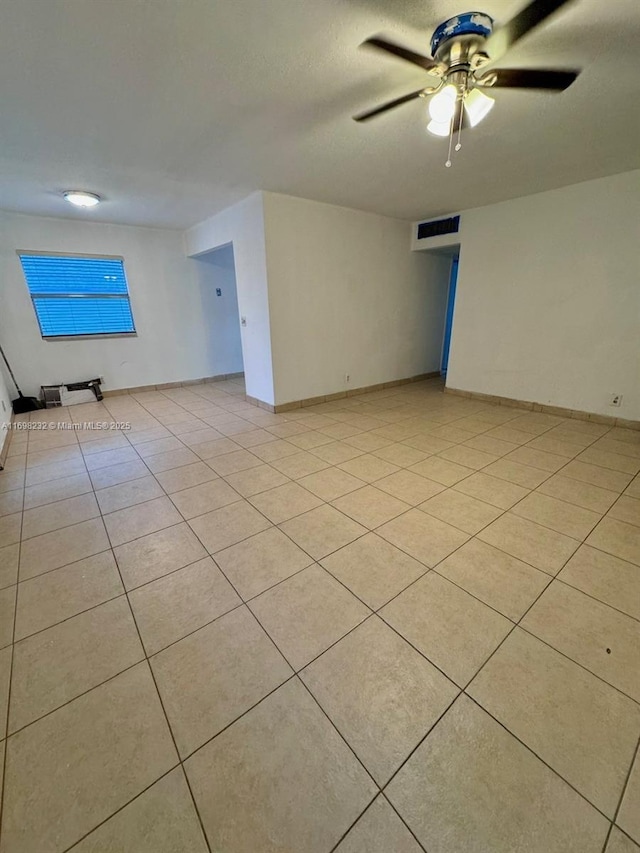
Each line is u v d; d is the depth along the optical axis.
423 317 5.73
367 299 4.87
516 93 1.95
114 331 5.09
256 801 0.98
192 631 1.49
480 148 2.65
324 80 1.83
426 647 1.40
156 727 1.15
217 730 1.14
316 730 1.14
